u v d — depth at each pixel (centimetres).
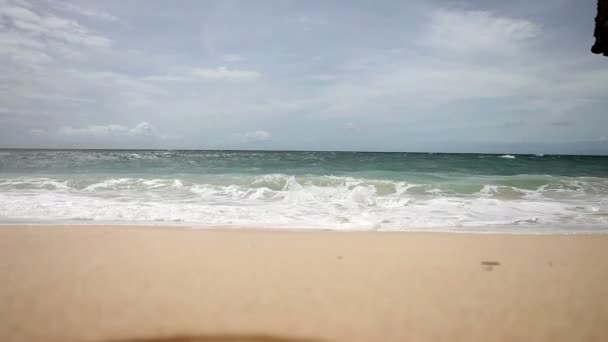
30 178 1356
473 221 751
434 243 523
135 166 2002
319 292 323
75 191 1116
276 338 243
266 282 346
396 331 255
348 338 245
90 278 348
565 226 705
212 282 343
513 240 549
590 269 399
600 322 271
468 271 389
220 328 255
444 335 250
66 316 268
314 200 1003
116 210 805
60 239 515
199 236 553
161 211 806
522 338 248
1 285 327
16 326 253
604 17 580
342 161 2544
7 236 532
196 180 1356
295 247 489
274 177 1352
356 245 504
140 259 414
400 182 1286
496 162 2502
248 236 560
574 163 2506
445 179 1515
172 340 238
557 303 305
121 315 271
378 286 340
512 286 344
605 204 962
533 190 1233
